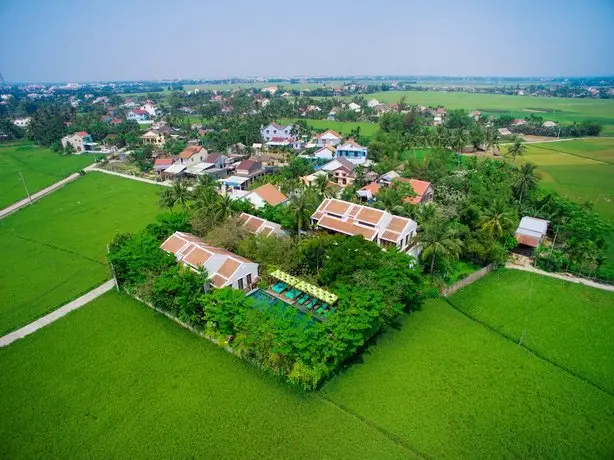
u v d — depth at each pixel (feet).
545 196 258.37
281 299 174.70
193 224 224.74
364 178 336.08
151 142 553.64
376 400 125.18
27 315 169.07
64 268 210.79
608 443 110.63
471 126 554.87
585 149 476.13
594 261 198.90
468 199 245.45
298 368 125.49
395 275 159.22
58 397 126.72
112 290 187.01
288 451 108.58
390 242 205.67
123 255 177.27
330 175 355.77
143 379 133.59
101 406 123.24
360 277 155.53
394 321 165.27
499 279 198.08
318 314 162.20
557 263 203.62
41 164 463.01
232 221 216.13
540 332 156.87
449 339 153.69
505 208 214.07
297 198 228.02
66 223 277.23
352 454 107.65
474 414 119.85
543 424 116.37
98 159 473.67
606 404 123.13
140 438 112.78
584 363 140.05
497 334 156.66
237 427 115.96
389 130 542.98
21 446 110.83
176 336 155.12
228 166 427.74
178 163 422.00
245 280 179.63
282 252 191.31
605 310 170.50
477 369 137.90
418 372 136.67
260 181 357.82
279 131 554.46
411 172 331.16
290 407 122.72
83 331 158.20
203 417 119.24
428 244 186.29
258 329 133.69
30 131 588.09
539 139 552.82
